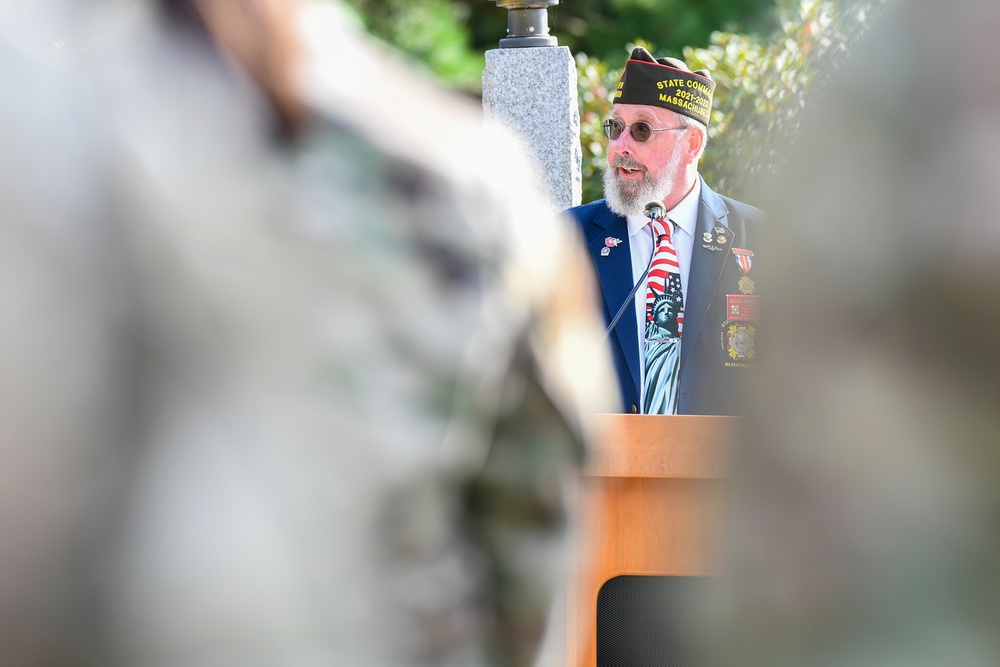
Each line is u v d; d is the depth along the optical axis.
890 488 2.55
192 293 3.07
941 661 2.45
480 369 3.33
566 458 3.57
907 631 2.49
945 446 2.52
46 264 2.97
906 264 2.59
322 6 3.49
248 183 3.12
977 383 2.51
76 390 2.97
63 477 2.95
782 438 2.69
